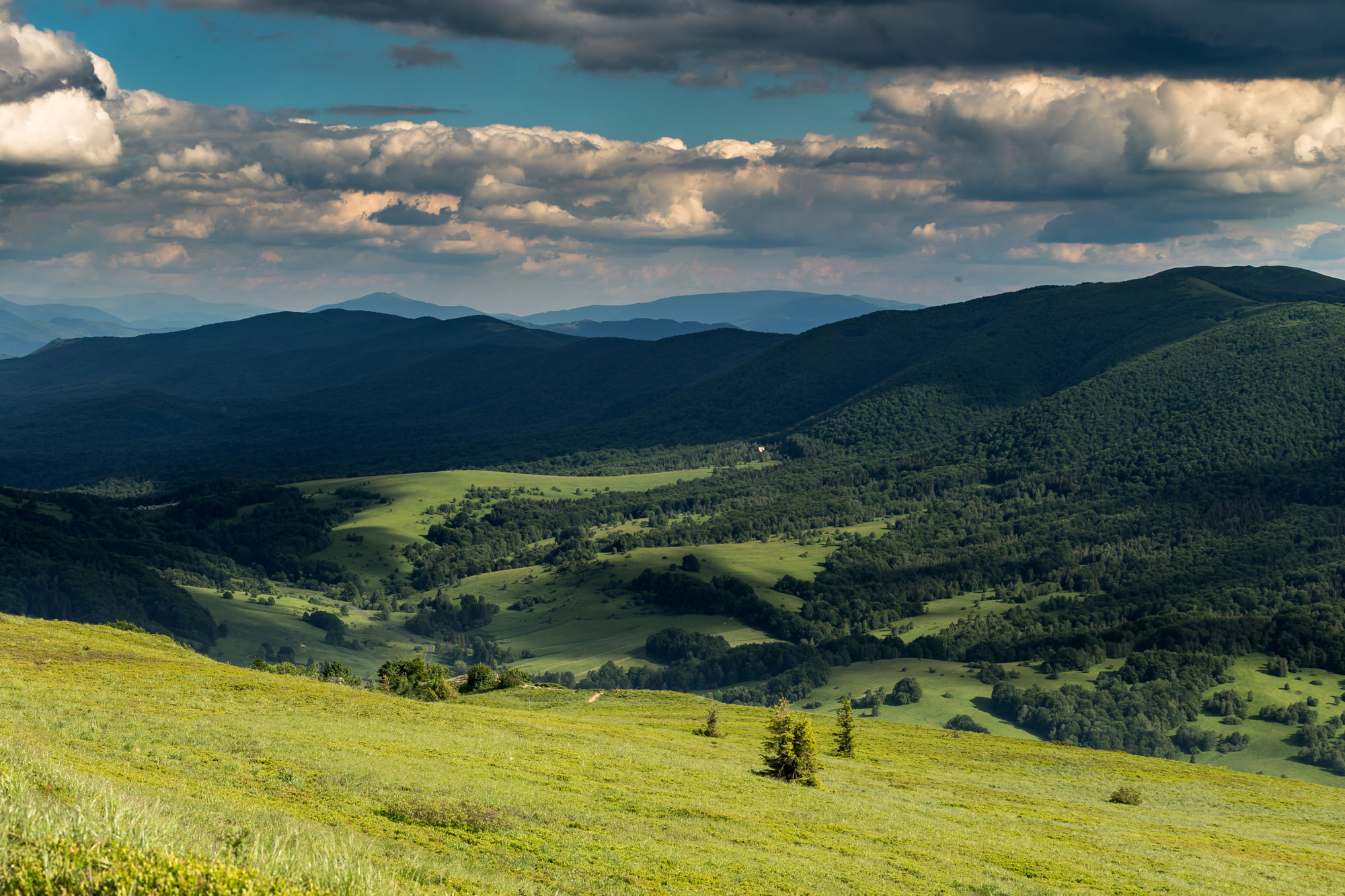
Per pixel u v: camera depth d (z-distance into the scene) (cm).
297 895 1291
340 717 5519
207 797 2664
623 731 7450
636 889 2638
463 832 2980
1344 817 7344
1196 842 5431
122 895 1156
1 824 1361
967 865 3853
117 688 5409
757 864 3222
